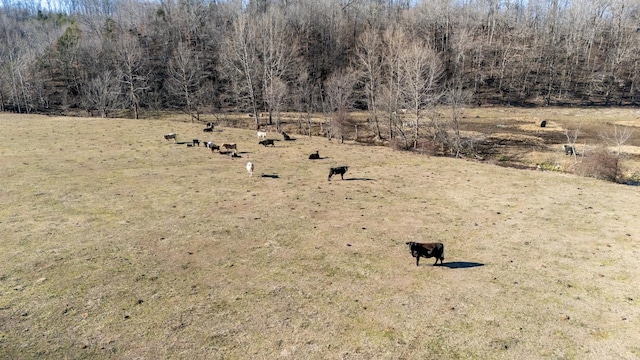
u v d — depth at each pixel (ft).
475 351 38.24
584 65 326.44
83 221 69.05
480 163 127.95
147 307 44.45
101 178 94.48
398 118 174.91
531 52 338.95
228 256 57.41
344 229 68.44
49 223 67.62
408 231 68.23
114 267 53.21
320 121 222.69
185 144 135.95
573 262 57.57
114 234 63.93
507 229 69.87
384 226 70.33
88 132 146.51
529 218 75.31
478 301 47.01
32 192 82.84
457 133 156.15
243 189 90.22
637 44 305.53
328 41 333.42
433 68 176.45
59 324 41.14
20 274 50.78
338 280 51.39
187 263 55.01
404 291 49.08
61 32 357.20
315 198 85.15
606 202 85.46
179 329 40.73
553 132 194.80
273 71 242.78
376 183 98.89
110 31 336.29
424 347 38.63
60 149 120.98
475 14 375.25
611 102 274.36
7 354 36.45
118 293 47.09
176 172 102.58
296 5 371.97
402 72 181.68
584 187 97.71
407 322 42.65
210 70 306.14
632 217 75.77
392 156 135.03
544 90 296.71
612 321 43.42
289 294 47.75
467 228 70.18
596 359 37.40
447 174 109.91
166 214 73.36
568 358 37.47
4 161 105.19
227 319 42.57
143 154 119.75
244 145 140.97
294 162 119.34
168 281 50.16
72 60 295.48
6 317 41.91
